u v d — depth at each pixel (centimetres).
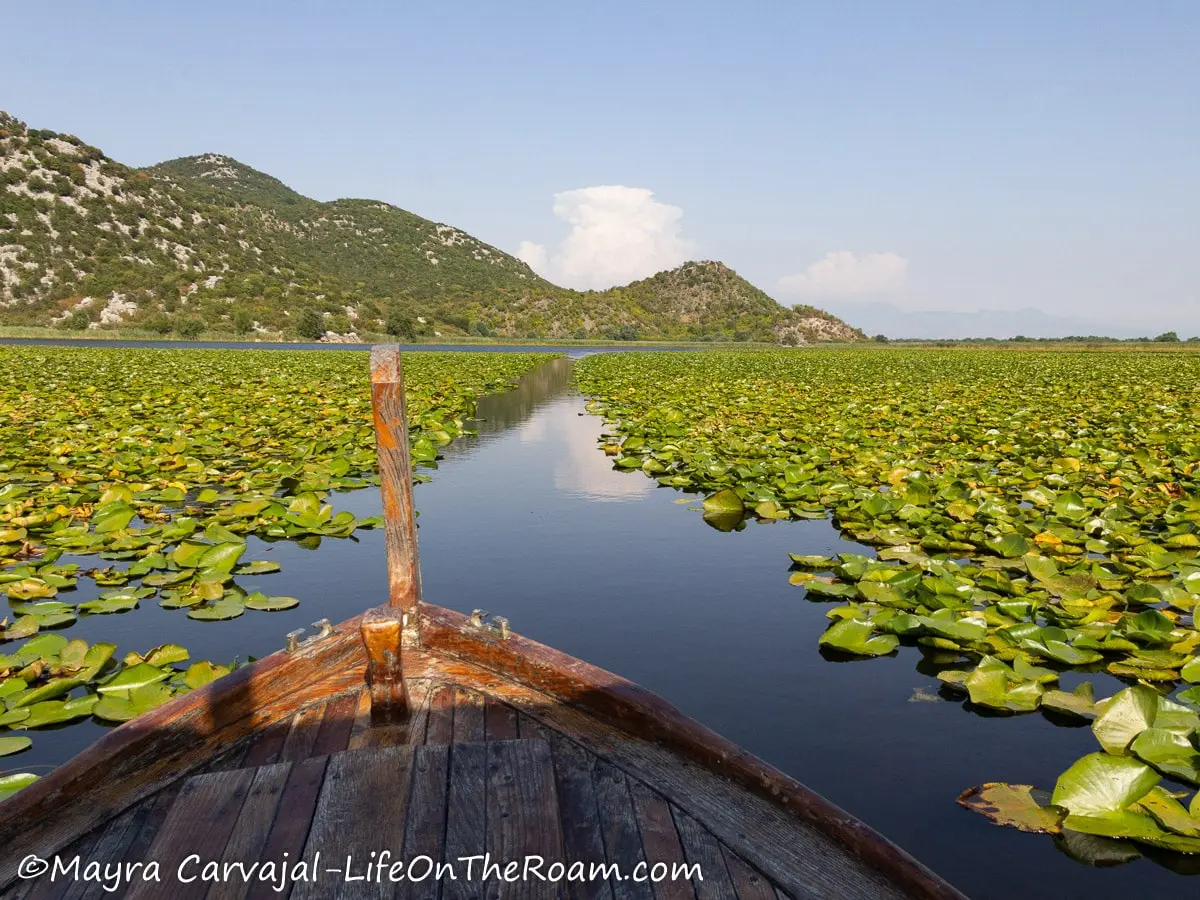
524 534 682
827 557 595
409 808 201
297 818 199
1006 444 1044
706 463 894
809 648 445
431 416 1328
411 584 305
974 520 652
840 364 3406
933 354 5225
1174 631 405
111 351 3688
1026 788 289
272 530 647
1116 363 3562
